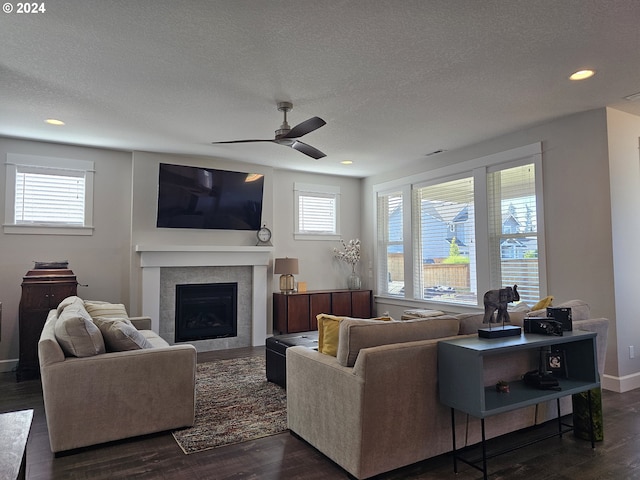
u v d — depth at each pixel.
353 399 2.20
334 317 2.64
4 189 4.61
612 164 3.78
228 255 5.66
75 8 2.21
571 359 2.79
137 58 2.80
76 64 2.88
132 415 2.75
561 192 4.10
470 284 5.10
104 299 5.11
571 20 2.38
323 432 2.46
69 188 4.96
